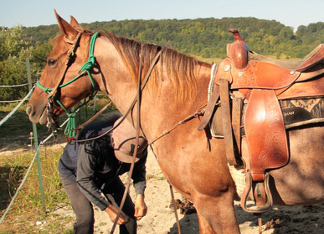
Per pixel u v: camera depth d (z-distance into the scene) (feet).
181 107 7.26
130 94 7.89
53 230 12.22
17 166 19.83
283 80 6.48
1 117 41.47
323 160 6.44
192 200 7.48
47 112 8.21
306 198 6.66
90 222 8.61
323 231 10.48
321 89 6.38
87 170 7.99
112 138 8.10
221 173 6.92
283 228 10.89
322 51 6.42
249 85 6.64
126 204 9.14
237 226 7.18
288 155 6.41
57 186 16.12
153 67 7.60
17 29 73.72
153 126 7.57
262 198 6.67
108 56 7.88
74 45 7.85
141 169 8.97
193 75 7.36
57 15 7.86
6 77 51.39
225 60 7.03
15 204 14.60
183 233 11.39
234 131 6.67
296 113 6.38
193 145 7.00
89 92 8.28
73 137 8.47
